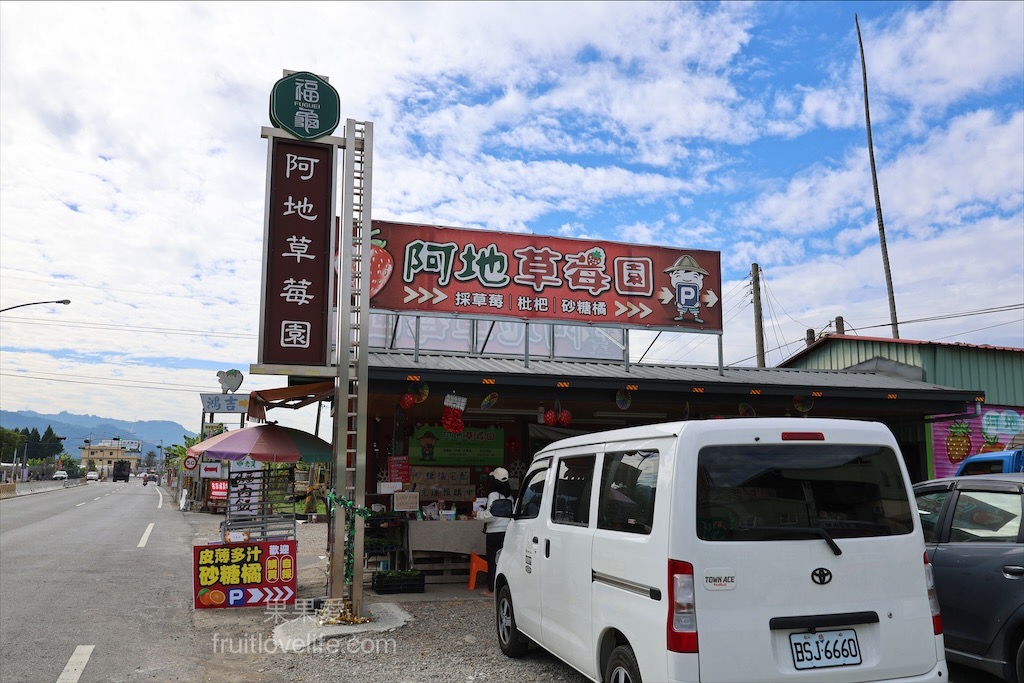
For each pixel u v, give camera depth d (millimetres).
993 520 5219
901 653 3775
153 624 7973
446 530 10516
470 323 11812
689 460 3818
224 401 31438
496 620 6863
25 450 110000
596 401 10648
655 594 3762
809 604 3703
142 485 91125
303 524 23016
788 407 13273
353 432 8336
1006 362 15008
